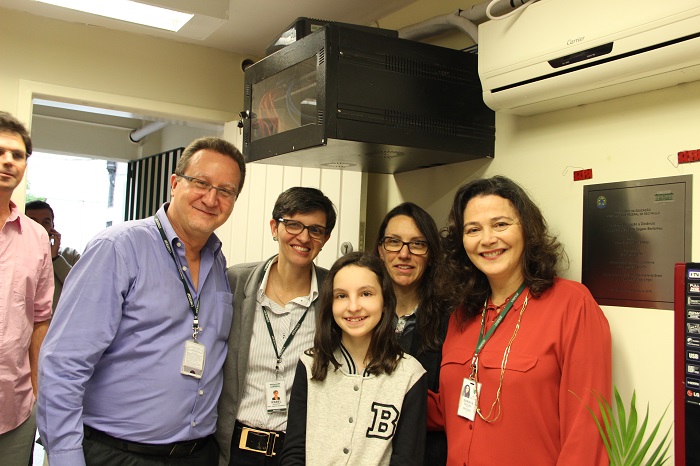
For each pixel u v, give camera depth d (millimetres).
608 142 1721
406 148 1925
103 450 1480
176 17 2537
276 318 1874
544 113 1932
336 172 2797
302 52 1858
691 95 1519
